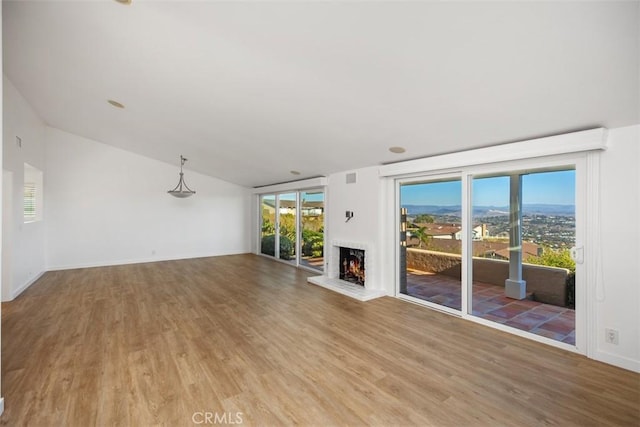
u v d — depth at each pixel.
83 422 1.83
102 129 5.62
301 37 2.18
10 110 4.13
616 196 2.47
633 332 2.40
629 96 2.12
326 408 1.99
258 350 2.80
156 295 4.56
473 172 3.54
